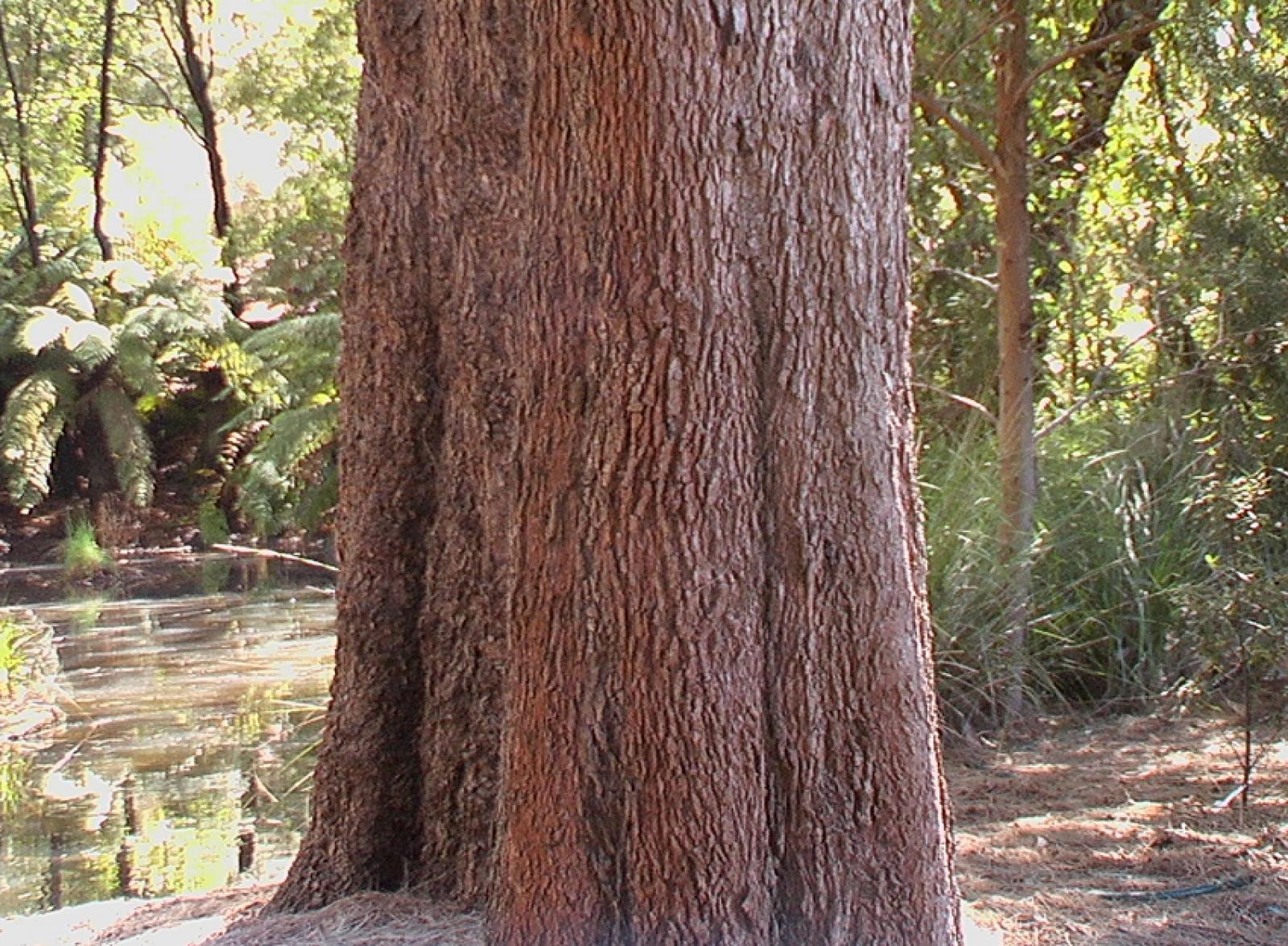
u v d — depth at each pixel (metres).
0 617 17.16
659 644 3.33
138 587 20.17
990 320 9.27
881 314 3.48
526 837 3.50
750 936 3.39
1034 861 5.29
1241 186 9.04
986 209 9.15
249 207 27.44
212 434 24.66
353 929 4.39
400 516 4.71
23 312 23.12
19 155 25.31
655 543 3.31
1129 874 5.10
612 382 3.31
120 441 23.12
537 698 3.46
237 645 14.82
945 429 9.02
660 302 3.27
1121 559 8.05
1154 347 9.52
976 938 4.36
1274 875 4.95
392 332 4.64
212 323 23.47
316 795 4.88
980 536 7.87
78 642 15.34
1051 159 8.89
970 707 7.50
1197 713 7.48
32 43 25.95
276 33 24.66
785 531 3.40
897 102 3.49
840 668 3.46
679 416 3.29
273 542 22.89
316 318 21.31
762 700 3.41
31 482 22.59
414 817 4.79
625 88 3.24
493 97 4.41
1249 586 6.19
